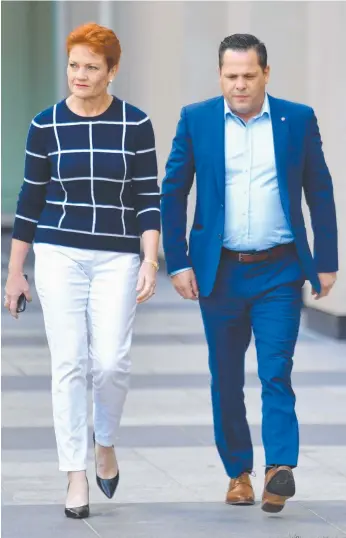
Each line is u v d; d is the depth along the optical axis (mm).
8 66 50344
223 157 11430
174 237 11750
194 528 11297
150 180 11531
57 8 50188
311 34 24094
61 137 11297
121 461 14000
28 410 16781
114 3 40844
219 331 11867
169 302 28688
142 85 37188
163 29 34531
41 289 11469
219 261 11609
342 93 22641
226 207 11500
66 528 11273
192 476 13328
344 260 22781
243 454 12164
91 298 11555
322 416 16531
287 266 11617
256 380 19078
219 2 30328
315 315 23953
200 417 16391
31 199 11656
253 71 11172
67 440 11539
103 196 11383
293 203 11469
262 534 11102
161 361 20781
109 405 11719
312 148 11648
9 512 11828
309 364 20609
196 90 31938
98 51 11039
